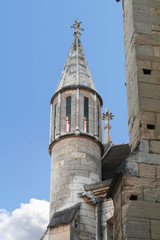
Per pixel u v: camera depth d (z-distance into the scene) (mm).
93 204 23266
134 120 13258
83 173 24203
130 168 11797
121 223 11227
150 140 12414
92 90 27359
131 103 13773
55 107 27297
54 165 24953
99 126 26984
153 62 13852
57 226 21609
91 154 25109
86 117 26281
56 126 26047
